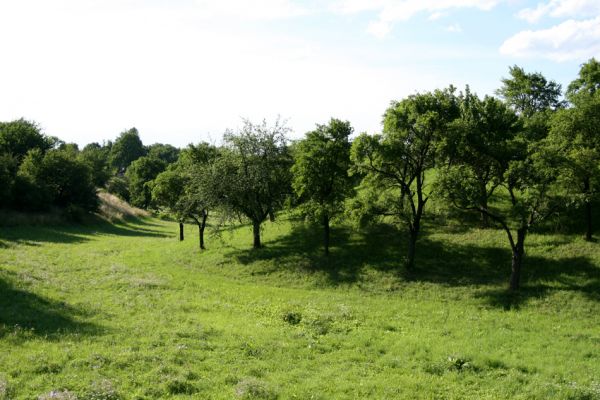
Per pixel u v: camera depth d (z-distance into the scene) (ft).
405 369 63.21
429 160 131.03
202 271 146.10
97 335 68.23
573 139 116.57
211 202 155.94
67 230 230.07
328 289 122.01
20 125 325.62
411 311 99.25
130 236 241.96
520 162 107.86
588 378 60.95
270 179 161.68
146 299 98.37
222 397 49.57
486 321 91.61
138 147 640.17
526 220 106.01
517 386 58.08
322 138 147.23
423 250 137.39
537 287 107.76
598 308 94.84
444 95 126.93
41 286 97.81
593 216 133.80
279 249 155.43
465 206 111.04
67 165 274.16
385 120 127.13
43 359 55.11
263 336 75.31
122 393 48.21
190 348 65.72
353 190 150.92
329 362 65.36
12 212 225.35
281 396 51.11
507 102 223.10
